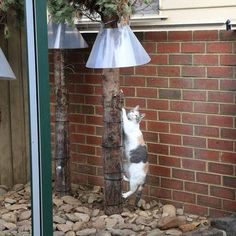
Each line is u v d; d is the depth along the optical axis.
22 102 7.44
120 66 5.51
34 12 3.67
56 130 6.76
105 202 6.07
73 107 7.25
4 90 7.23
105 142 5.96
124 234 5.55
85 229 5.71
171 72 6.28
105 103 5.91
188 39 6.11
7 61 6.64
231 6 5.82
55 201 6.49
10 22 7.00
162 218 5.89
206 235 5.39
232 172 5.91
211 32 5.93
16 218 6.12
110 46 5.57
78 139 7.27
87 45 6.68
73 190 7.13
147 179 6.58
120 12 5.59
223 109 5.92
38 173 3.74
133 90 6.63
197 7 6.05
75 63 7.12
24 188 7.29
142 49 5.72
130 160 5.97
